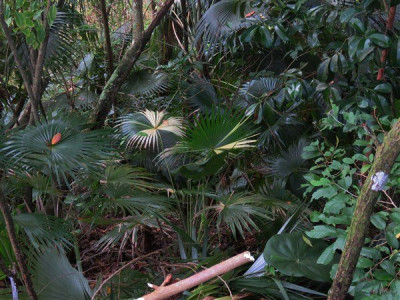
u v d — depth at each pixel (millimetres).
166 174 3691
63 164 2566
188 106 4047
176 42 5023
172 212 3250
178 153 3439
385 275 2168
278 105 3176
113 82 3381
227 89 3982
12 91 4113
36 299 2184
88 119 3412
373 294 2121
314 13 2918
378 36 2592
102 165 3080
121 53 4781
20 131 2732
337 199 2330
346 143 3320
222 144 2895
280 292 2482
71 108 4664
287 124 3578
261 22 3166
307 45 3225
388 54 2793
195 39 4062
